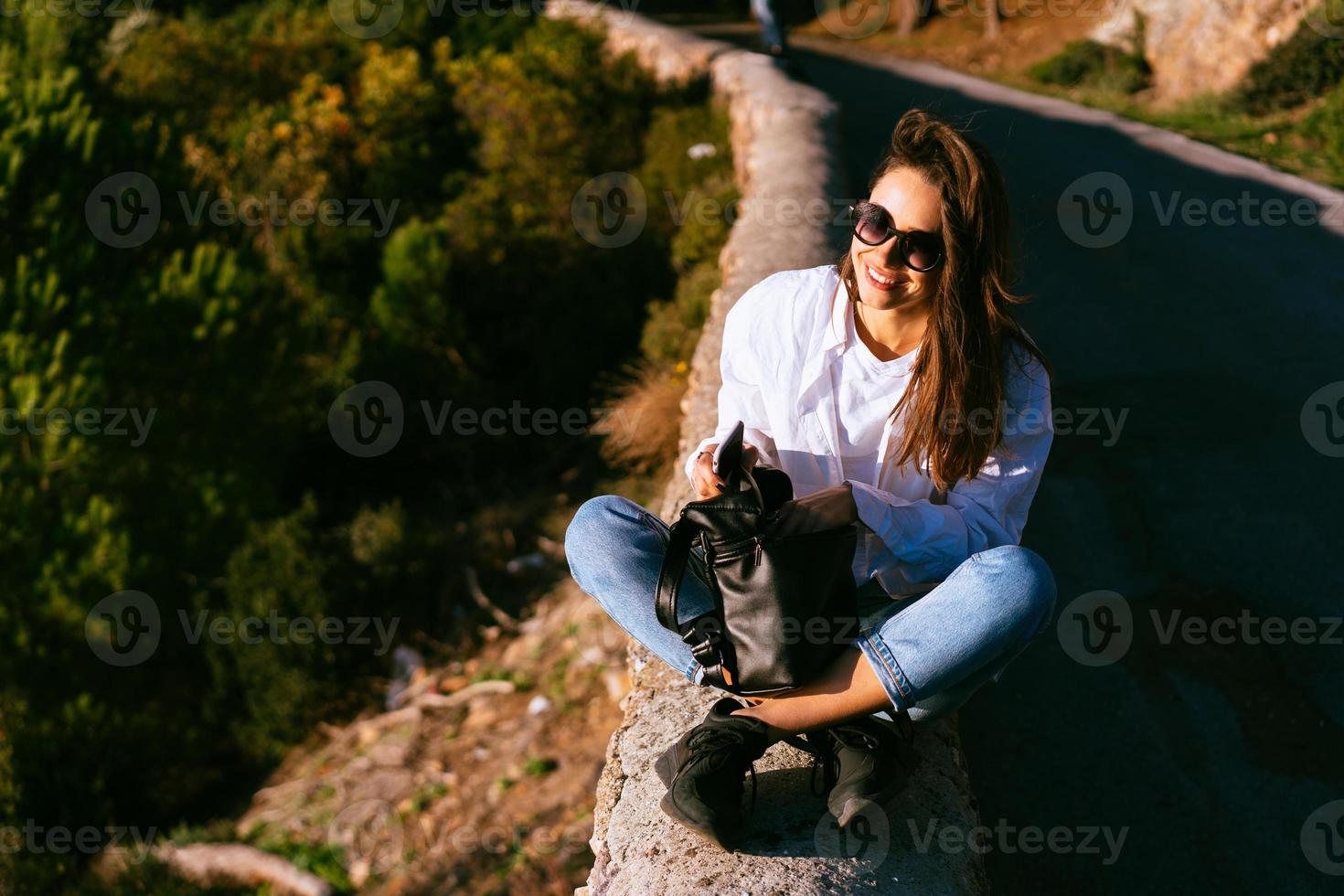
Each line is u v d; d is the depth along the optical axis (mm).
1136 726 3254
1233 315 6828
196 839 7105
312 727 8242
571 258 12086
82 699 7910
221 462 9469
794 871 1742
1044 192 10562
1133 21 19078
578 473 10719
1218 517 4441
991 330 1851
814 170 7414
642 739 2287
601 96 14477
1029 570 1744
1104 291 7484
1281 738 3162
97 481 8578
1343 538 4168
